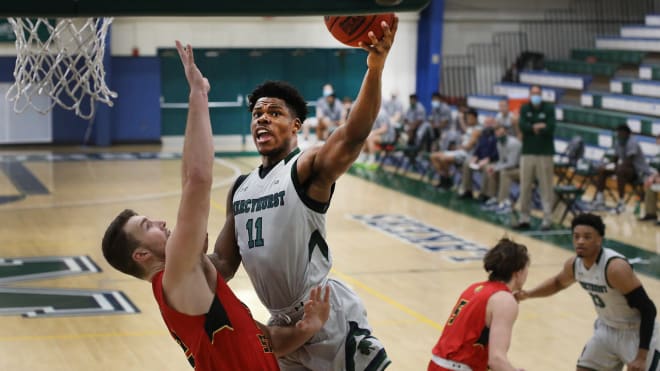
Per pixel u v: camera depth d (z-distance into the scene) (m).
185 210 3.15
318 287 3.58
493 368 5.25
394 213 15.36
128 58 22.14
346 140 3.38
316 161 3.49
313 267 3.66
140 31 22.19
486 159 16.17
